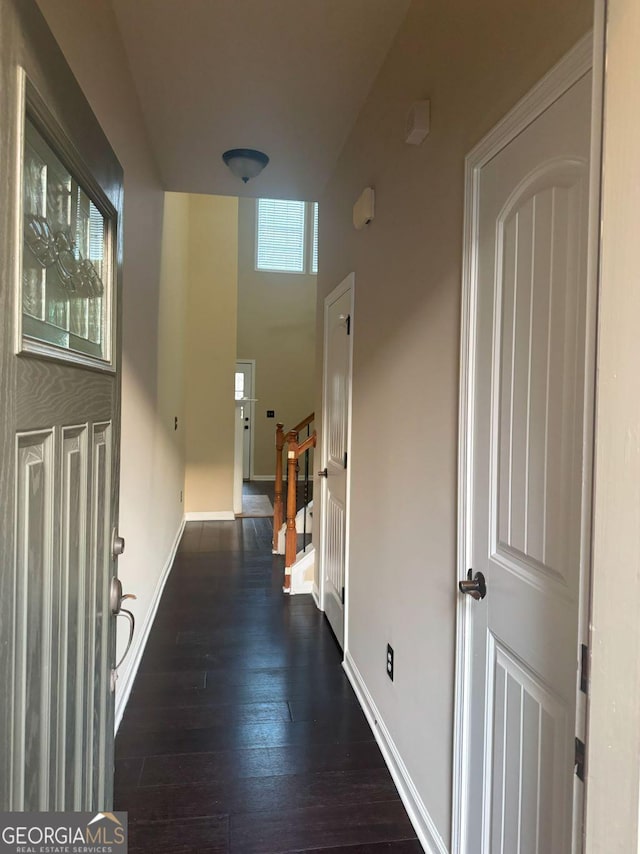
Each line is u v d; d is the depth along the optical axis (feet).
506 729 3.63
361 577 7.66
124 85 6.78
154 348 10.53
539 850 3.22
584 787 2.08
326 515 10.62
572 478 3.00
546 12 3.27
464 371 4.28
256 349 27.66
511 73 3.69
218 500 19.48
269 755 6.36
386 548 6.44
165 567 12.87
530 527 3.41
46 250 2.80
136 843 5.04
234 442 19.70
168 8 5.96
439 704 4.78
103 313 4.05
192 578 12.87
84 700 3.53
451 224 4.65
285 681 8.11
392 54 6.45
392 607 6.18
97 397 3.72
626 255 1.86
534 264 3.40
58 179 2.98
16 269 2.27
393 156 6.33
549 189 3.24
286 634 9.78
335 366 9.85
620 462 1.88
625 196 1.86
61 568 3.00
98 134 3.62
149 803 5.54
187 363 18.97
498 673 3.76
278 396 27.91
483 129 4.09
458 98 4.54
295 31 6.30
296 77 7.22
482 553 4.01
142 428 9.12
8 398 2.21
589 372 2.10
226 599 11.51
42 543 2.69
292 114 8.17
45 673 2.76
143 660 8.74
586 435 2.12
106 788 4.15
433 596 4.95
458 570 4.35
